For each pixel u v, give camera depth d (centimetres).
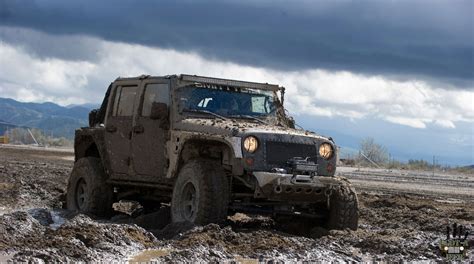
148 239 949
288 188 1074
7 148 4747
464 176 3509
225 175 1084
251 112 1245
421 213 1430
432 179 3017
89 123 1438
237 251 909
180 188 1116
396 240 1023
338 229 1130
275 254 898
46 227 1024
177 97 1198
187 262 831
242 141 1075
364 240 1008
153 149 1220
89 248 867
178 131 1169
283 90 1289
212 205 1064
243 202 1135
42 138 7512
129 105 1290
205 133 1119
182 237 980
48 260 789
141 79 1272
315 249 942
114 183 1312
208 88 1225
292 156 1097
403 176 3200
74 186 1377
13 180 1798
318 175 1114
